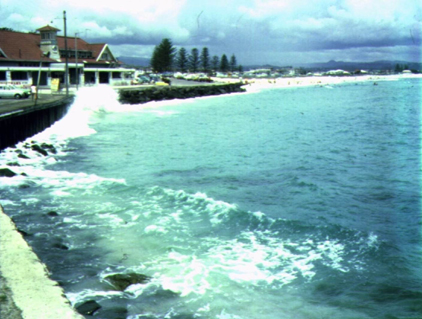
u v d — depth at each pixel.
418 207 13.40
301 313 6.91
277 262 8.93
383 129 35.62
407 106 60.22
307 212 12.87
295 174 18.22
